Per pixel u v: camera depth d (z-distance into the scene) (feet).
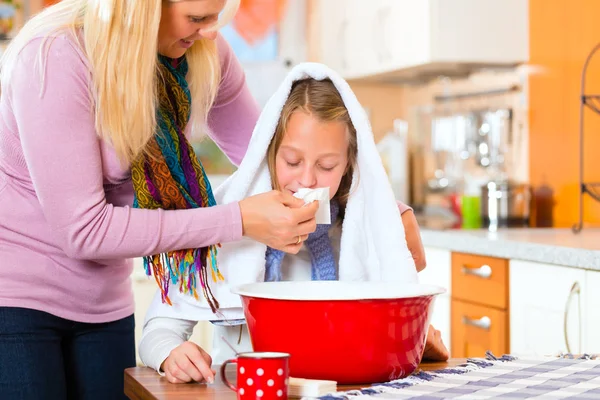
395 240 4.69
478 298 8.82
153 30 4.37
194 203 4.98
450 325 9.39
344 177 5.02
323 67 4.74
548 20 10.70
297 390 3.54
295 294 4.28
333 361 3.67
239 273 4.76
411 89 13.92
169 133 4.98
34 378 4.83
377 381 3.76
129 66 4.38
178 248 4.41
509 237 8.74
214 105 5.77
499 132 11.55
